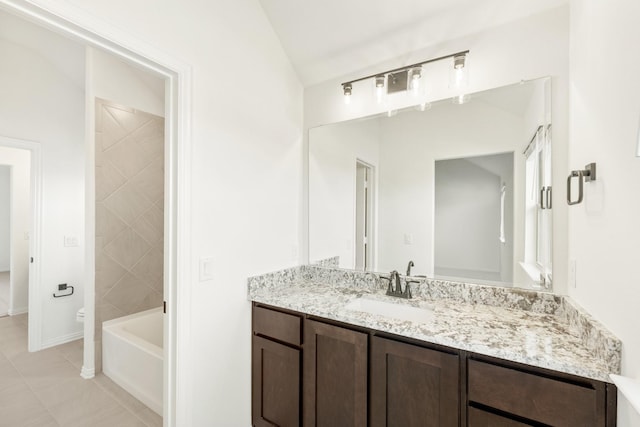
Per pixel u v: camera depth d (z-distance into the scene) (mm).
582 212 1179
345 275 2021
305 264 2191
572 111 1312
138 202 2732
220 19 1576
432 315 1495
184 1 1394
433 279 1747
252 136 1774
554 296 1389
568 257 1357
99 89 2453
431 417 1202
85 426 1808
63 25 1017
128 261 2654
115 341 2301
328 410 1470
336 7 1745
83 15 1028
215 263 1538
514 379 1036
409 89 1771
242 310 1712
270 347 1667
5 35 2658
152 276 2848
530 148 1476
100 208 2463
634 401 701
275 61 1956
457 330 1219
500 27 1525
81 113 3229
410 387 1252
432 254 1772
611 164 917
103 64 2480
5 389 2184
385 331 1288
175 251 1371
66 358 2670
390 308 1668
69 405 2010
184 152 1381
